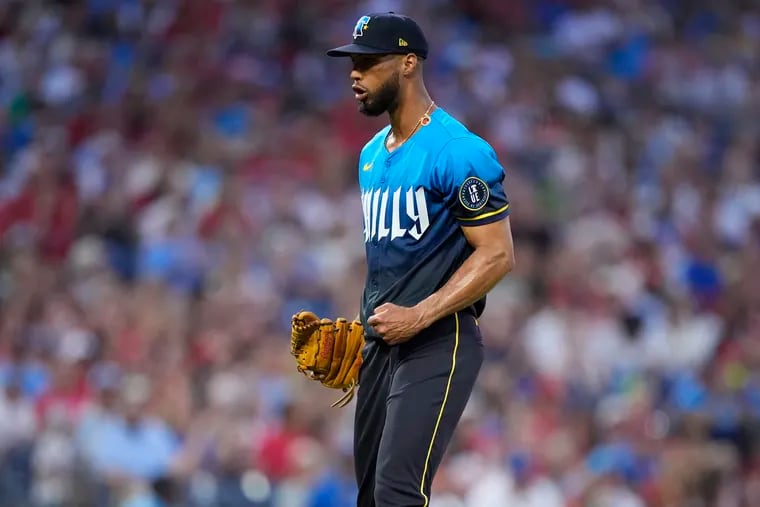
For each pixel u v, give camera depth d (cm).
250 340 4622
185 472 3922
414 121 1967
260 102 6512
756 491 4222
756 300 5647
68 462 3838
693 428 4306
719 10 8662
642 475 4103
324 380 2050
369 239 2003
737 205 6712
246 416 4122
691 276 5931
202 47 6819
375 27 1942
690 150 7050
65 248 5338
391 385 1958
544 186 6322
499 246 1903
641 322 5381
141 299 4681
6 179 5769
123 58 6694
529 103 7062
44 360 4338
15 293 4762
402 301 1948
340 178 5966
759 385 4831
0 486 3809
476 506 3925
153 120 6216
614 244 5834
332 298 5053
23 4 7044
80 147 6028
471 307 1988
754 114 7881
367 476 2034
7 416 4066
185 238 5256
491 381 4509
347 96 6694
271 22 7131
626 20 8250
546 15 8106
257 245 5281
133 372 4312
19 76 6531
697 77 7962
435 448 1911
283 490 3919
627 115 7406
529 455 4072
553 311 5203
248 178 5888
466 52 7350
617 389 4878
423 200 1931
